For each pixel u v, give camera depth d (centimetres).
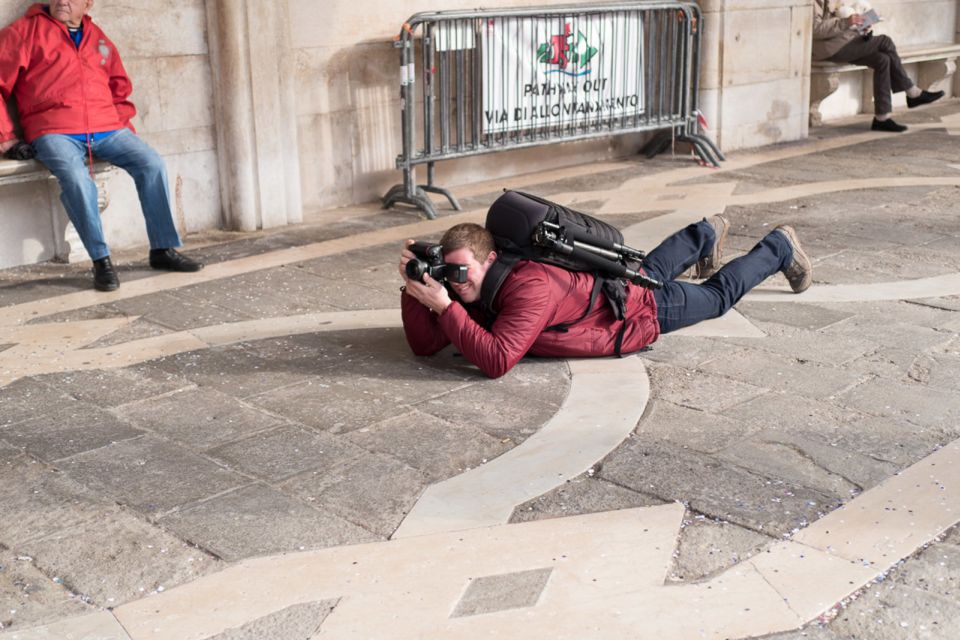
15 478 349
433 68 803
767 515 317
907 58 1201
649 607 271
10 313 540
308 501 330
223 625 267
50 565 296
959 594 274
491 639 259
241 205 711
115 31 645
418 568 290
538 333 423
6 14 600
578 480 342
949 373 429
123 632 265
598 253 429
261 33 691
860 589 277
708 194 807
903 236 658
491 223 427
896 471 344
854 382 421
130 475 350
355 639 260
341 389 423
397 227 721
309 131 764
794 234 512
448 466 353
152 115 672
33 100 582
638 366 442
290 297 557
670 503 325
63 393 426
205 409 406
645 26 921
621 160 969
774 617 265
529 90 841
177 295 566
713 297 471
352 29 775
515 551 299
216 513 323
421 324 444
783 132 1044
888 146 1005
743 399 405
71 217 576
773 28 1004
